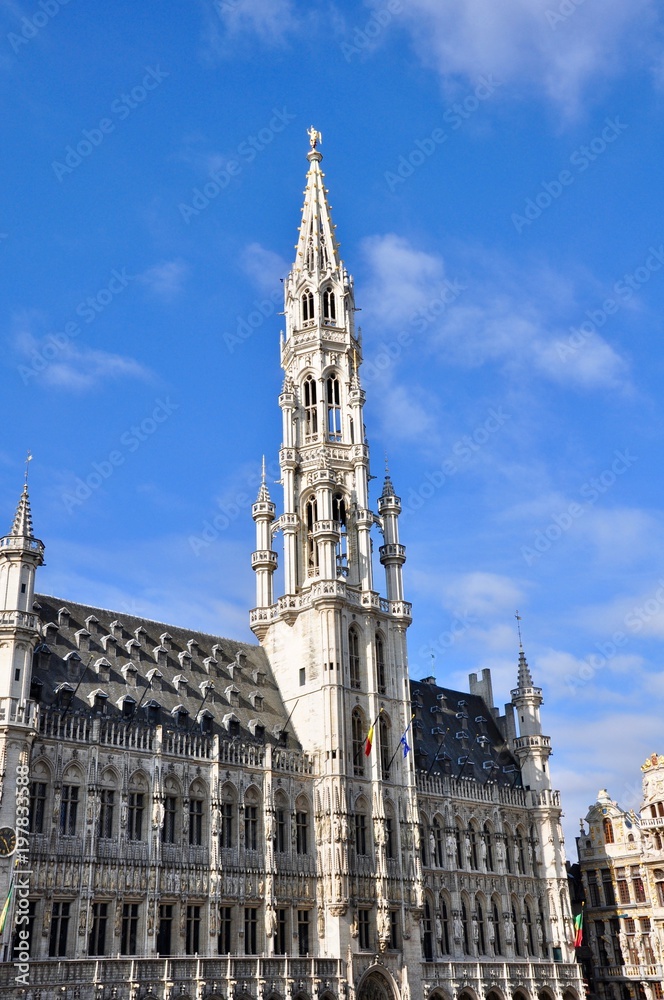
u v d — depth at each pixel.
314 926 81.56
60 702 72.50
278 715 90.25
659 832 107.00
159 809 73.25
